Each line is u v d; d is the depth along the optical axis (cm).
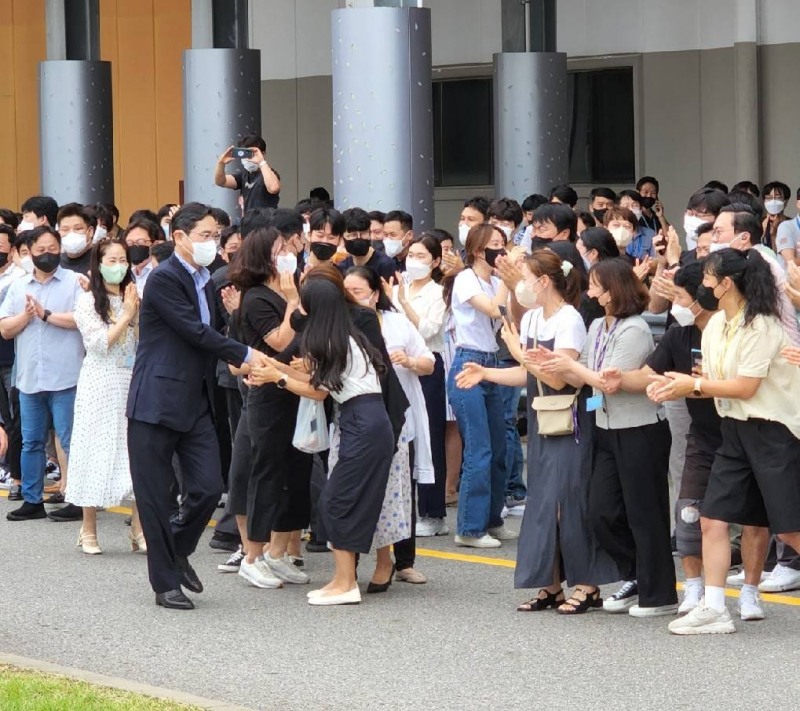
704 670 854
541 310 995
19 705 758
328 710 793
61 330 1330
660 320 1216
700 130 2300
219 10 2020
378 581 1066
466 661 883
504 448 1230
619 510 969
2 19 2928
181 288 989
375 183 1577
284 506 1075
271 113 2670
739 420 908
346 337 997
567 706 792
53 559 1189
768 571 1083
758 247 1011
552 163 2012
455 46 2506
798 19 2212
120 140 2814
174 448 1020
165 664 889
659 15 2323
